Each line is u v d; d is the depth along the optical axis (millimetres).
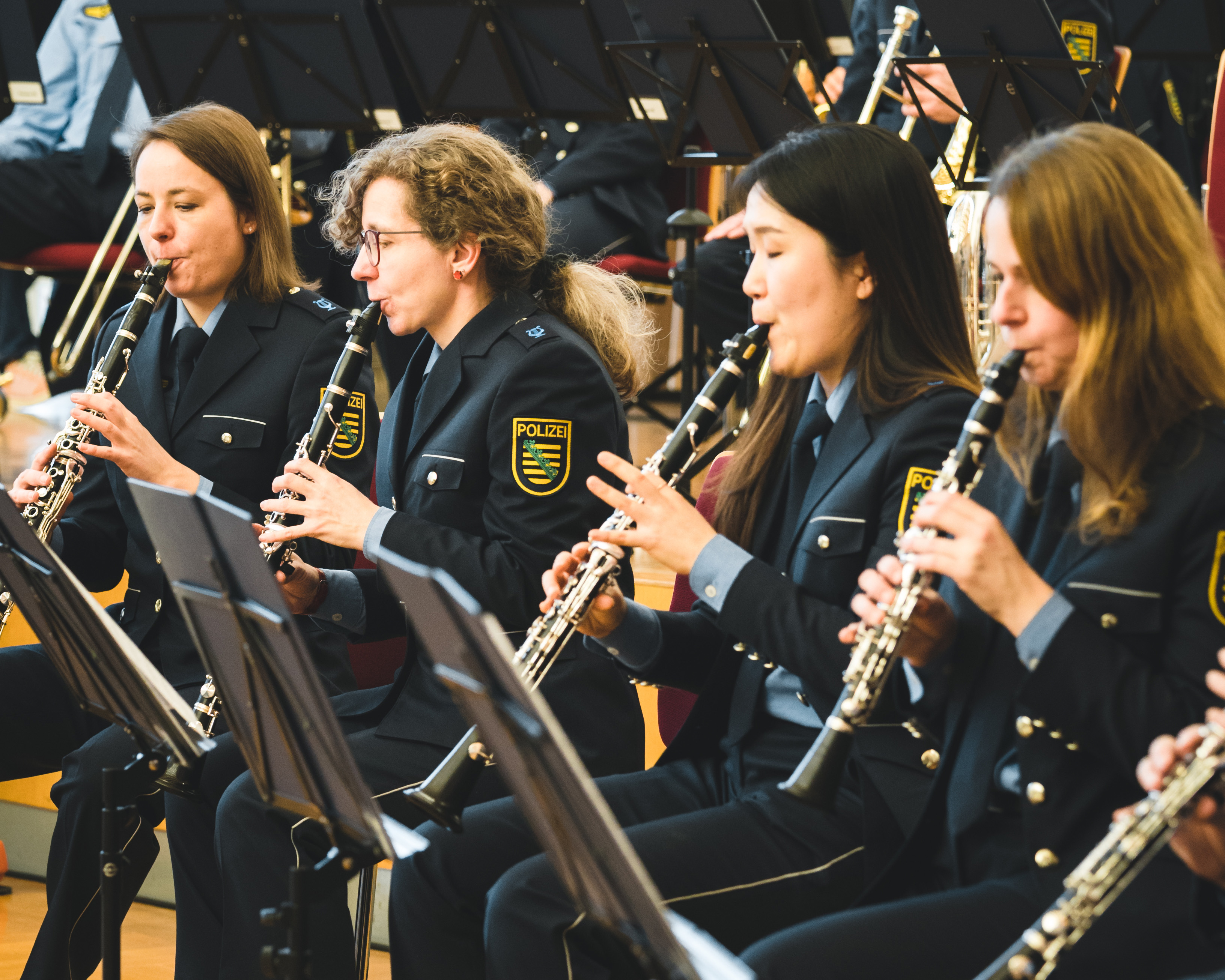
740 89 8812
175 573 4160
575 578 4551
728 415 10258
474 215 5676
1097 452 3734
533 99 9656
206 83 10211
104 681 4652
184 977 5891
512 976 4324
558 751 3145
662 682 5043
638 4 8805
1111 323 3709
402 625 6043
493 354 5629
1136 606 3654
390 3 9500
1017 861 3961
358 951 5539
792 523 4801
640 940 3473
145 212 6469
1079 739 3613
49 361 13250
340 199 5953
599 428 5539
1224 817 3236
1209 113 11602
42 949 5906
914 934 3744
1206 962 3572
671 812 4824
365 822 3908
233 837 5297
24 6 10820
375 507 5465
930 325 4660
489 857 4898
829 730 3797
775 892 4344
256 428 6430
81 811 5922
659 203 11555
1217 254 3914
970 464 3838
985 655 4055
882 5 10000
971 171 7945
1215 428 3684
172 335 6750
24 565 4562
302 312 6637
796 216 4570
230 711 4324
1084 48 8492
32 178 12367
